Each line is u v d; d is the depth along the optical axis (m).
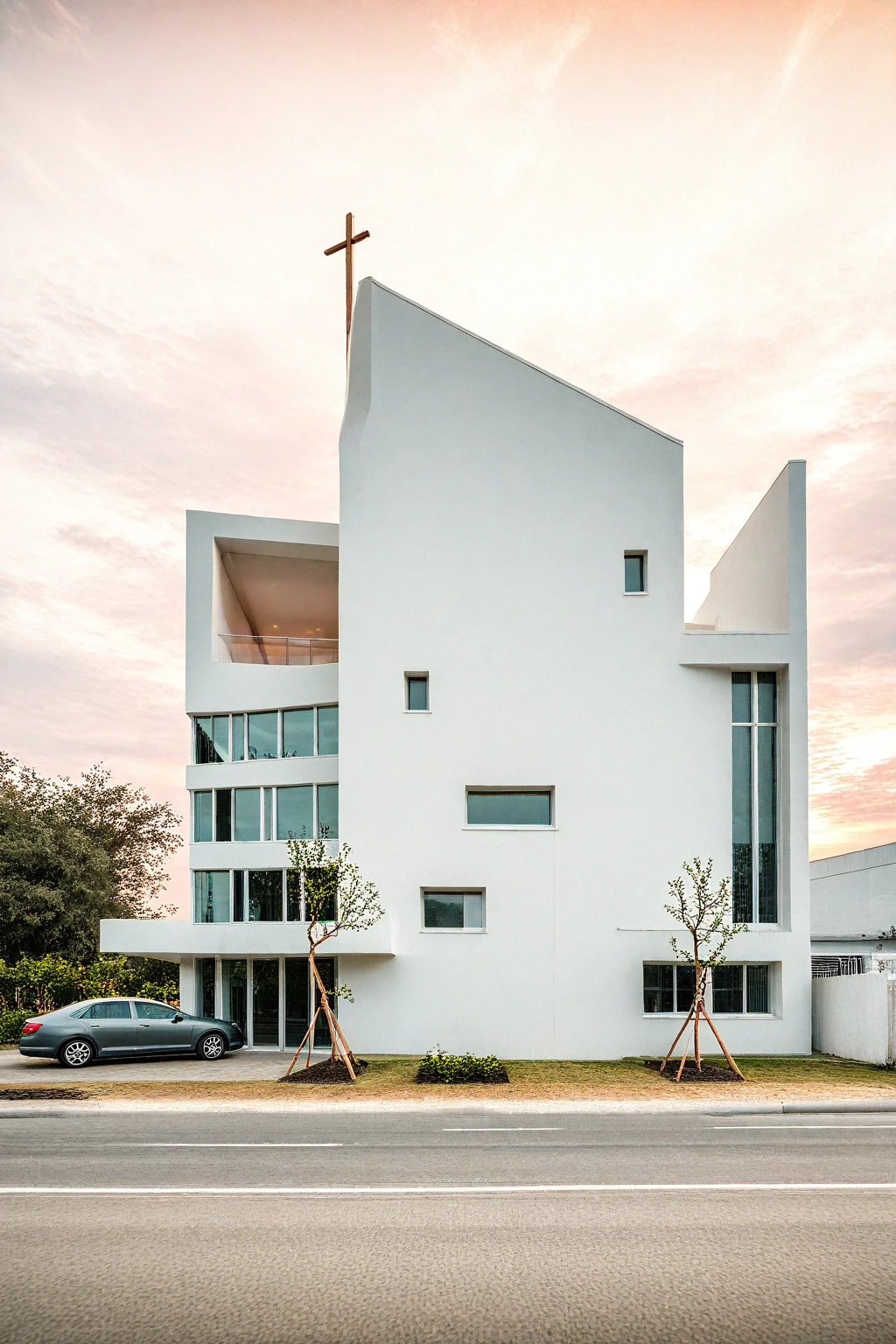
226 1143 11.73
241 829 24.22
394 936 22.11
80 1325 5.74
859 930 34.31
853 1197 8.83
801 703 23.02
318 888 18.77
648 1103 14.92
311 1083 16.88
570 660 23.08
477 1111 14.63
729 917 22.44
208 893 24.25
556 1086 16.78
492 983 21.95
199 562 25.19
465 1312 5.95
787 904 22.55
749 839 22.92
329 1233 7.65
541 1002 21.91
